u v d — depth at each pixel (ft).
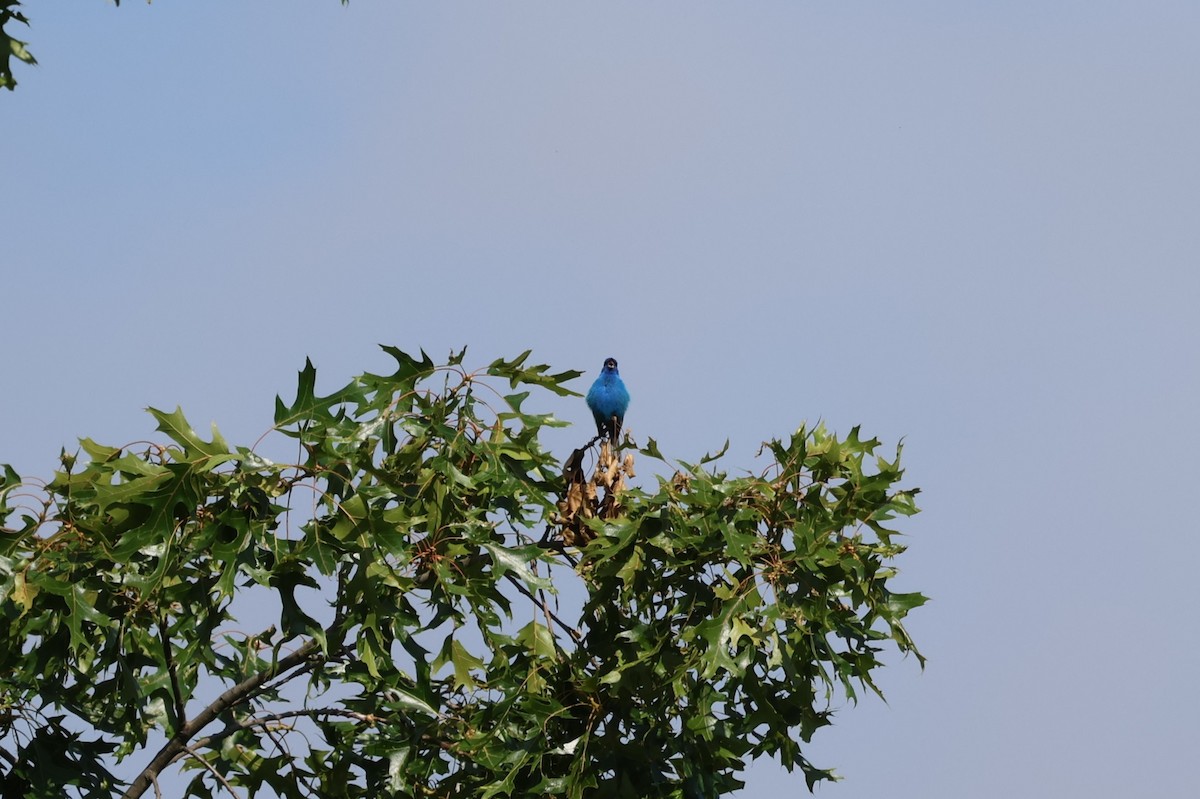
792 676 44.68
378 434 45.96
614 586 46.57
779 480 45.70
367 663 42.98
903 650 45.88
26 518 42.34
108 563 43.93
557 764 46.68
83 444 42.75
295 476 43.24
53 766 47.01
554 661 46.24
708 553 45.29
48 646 44.98
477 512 46.73
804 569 44.45
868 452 47.01
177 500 42.14
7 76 33.60
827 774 46.68
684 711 46.73
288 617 42.65
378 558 42.60
